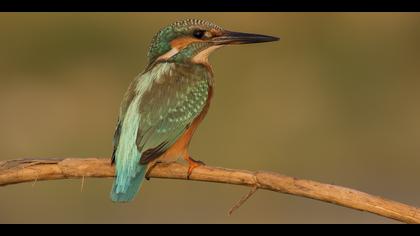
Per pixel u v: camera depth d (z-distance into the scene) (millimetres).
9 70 19094
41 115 18359
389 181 17234
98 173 8312
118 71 19203
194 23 9664
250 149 17203
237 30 19609
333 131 18000
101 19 19500
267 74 18516
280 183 7672
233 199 15836
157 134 8758
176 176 8406
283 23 19547
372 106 18766
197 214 15711
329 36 19578
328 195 7520
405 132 18266
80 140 17859
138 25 19484
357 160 17547
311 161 17344
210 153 17078
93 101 18719
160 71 9266
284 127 17703
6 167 8172
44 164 8211
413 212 7332
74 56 19328
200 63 9641
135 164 8445
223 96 18062
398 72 19453
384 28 19750
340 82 19000
